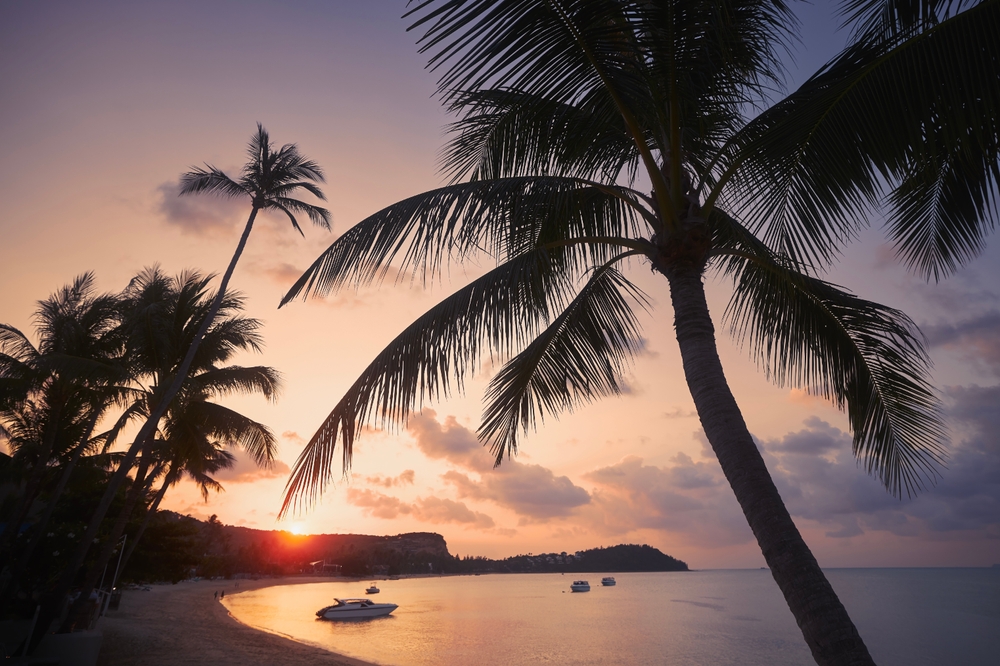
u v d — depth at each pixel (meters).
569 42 3.48
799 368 5.62
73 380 15.52
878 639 34.56
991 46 2.99
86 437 18.80
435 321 4.47
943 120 3.21
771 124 4.26
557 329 5.90
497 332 4.32
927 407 5.13
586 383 6.00
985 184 4.03
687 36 3.67
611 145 5.02
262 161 17.73
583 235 5.58
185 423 18.69
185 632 24.78
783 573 3.06
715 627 44.50
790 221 4.26
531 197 4.58
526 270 4.48
